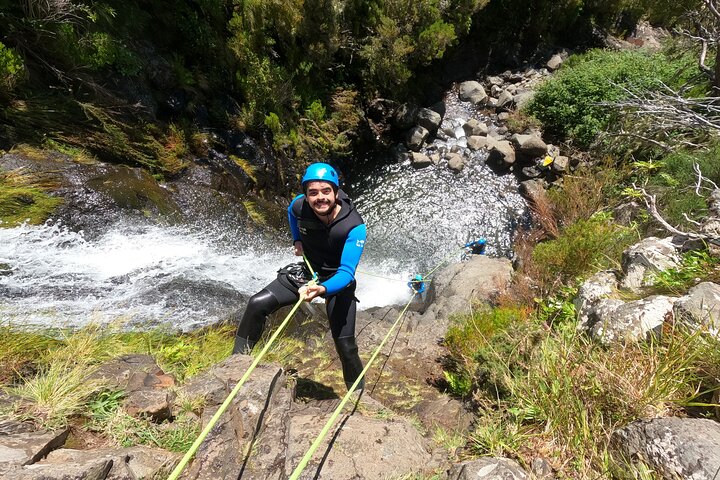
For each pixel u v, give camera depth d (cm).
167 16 794
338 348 300
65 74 618
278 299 291
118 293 442
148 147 674
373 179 1041
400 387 399
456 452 260
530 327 365
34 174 526
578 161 985
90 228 512
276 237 702
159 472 192
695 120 641
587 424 250
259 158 846
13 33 576
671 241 416
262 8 841
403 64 1041
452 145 1105
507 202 967
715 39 772
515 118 1114
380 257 842
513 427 263
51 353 285
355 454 223
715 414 236
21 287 408
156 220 576
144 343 351
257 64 848
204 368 335
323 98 1027
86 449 201
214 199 670
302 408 265
